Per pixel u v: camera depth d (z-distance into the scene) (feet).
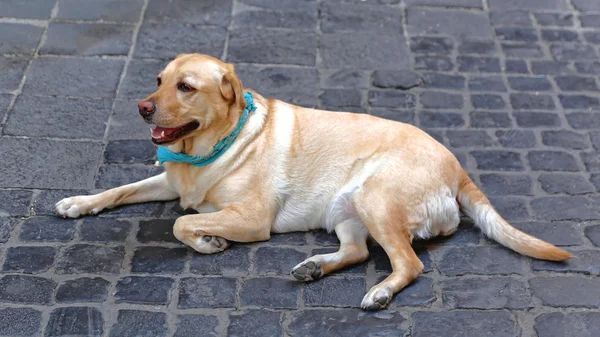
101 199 14.52
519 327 12.39
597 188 15.72
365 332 12.18
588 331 12.37
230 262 13.53
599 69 19.84
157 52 19.57
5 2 20.88
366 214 13.30
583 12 22.15
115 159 16.11
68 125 16.93
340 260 13.26
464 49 20.44
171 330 12.08
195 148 13.60
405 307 12.69
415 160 13.62
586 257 13.88
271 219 14.02
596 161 16.53
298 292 12.93
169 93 12.88
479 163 16.42
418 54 20.15
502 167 16.33
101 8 21.09
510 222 14.78
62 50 19.33
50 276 13.05
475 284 13.21
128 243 13.91
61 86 18.13
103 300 12.61
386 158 13.62
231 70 13.42
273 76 18.99
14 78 18.22
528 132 17.46
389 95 18.60
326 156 13.96
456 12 21.94
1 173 15.42
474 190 14.24
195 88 12.91
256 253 13.78
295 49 20.03
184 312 12.44
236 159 13.65
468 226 14.62
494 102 18.48
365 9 21.89
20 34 19.74
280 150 13.88
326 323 12.32
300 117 14.32
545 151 16.84
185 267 13.38
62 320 12.17
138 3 21.44
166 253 13.70
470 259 13.78
